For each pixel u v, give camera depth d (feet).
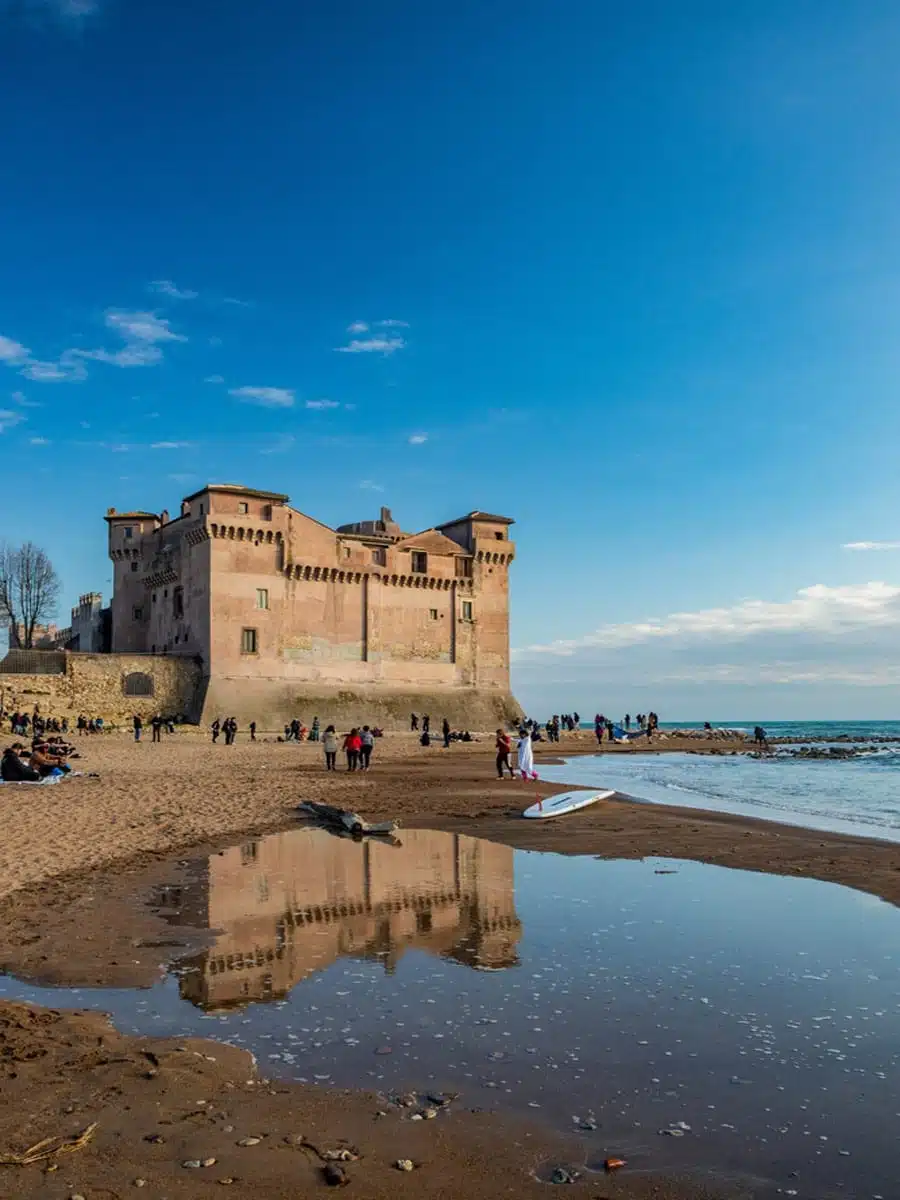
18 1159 19.26
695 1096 22.70
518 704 321.32
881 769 178.81
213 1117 21.26
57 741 141.90
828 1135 20.68
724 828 75.66
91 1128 20.65
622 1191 18.22
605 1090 23.00
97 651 323.98
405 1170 18.94
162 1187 18.22
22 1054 24.97
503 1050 25.62
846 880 50.78
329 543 285.23
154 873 53.26
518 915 42.45
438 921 41.29
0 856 56.59
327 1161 19.31
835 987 31.37
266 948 36.55
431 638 305.94
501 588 324.60
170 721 248.11
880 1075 24.02
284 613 274.98
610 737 305.32
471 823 79.87
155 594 298.97
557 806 89.86
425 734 231.50
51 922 40.73
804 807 100.68
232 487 267.80
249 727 258.16
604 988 31.27
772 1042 26.30
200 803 89.56
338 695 280.92
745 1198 18.02
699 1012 28.84
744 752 254.88
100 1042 25.99
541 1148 19.97
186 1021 28.04
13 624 325.42
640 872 54.13
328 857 59.93
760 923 40.70
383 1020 28.04
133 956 35.35
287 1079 23.54
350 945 37.09
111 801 88.79
